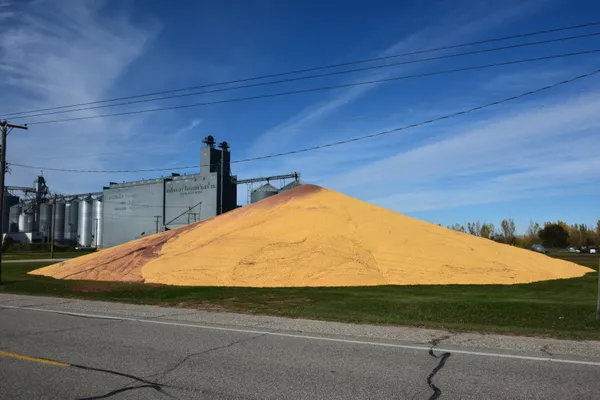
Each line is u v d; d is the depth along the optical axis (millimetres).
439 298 13344
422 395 4906
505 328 8836
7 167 34312
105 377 5594
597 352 6828
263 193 80875
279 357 6547
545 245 100938
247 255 19766
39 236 109188
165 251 22141
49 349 7094
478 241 22125
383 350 6984
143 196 96312
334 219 22453
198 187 88188
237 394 4953
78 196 119375
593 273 22625
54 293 16344
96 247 105625
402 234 21078
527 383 5309
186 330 8734
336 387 5176
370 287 16688
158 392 5027
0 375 5688
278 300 13586
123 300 13992
